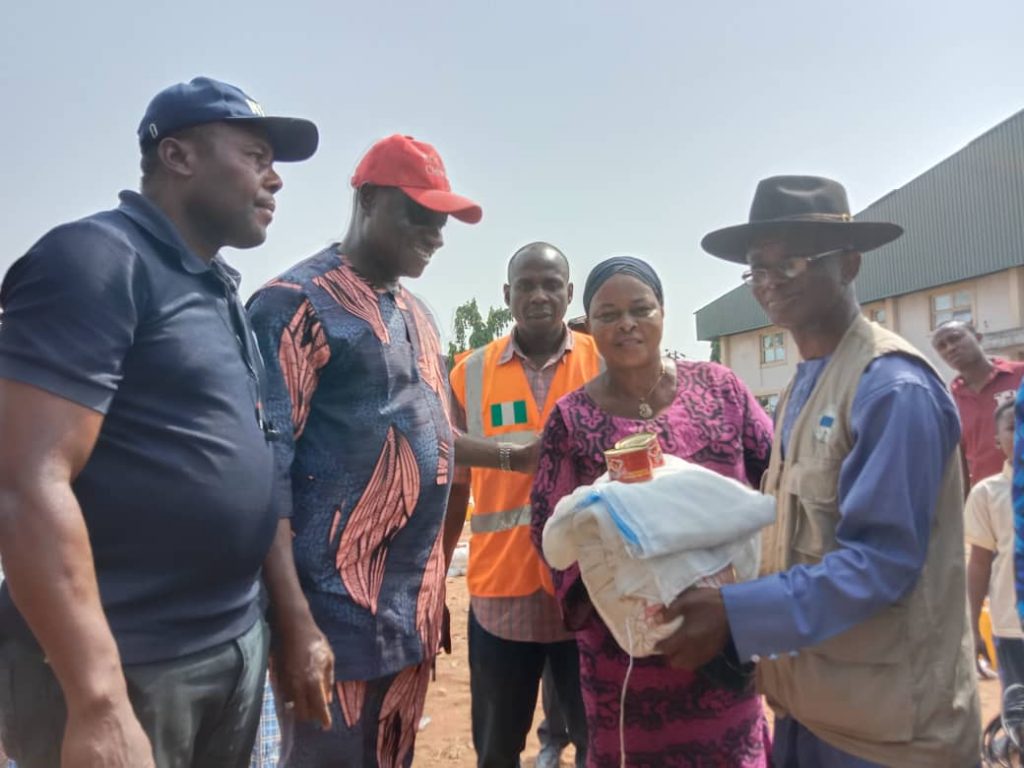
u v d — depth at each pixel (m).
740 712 2.80
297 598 2.53
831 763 2.22
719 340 39.88
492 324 28.33
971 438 6.68
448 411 3.10
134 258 2.01
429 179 2.82
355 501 2.68
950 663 2.08
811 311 2.31
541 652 3.78
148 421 2.02
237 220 2.33
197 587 2.12
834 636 2.08
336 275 2.78
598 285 2.99
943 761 2.05
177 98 2.23
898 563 1.98
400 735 2.88
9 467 1.76
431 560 2.92
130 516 2.00
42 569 1.72
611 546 2.20
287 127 2.45
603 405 3.03
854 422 2.10
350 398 2.70
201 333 2.14
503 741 3.79
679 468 2.33
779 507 2.32
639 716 2.79
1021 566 2.02
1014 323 26.38
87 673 1.73
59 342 1.83
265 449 2.30
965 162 27.48
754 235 2.35
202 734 2.26
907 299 30.12
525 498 3.68
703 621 2.09
